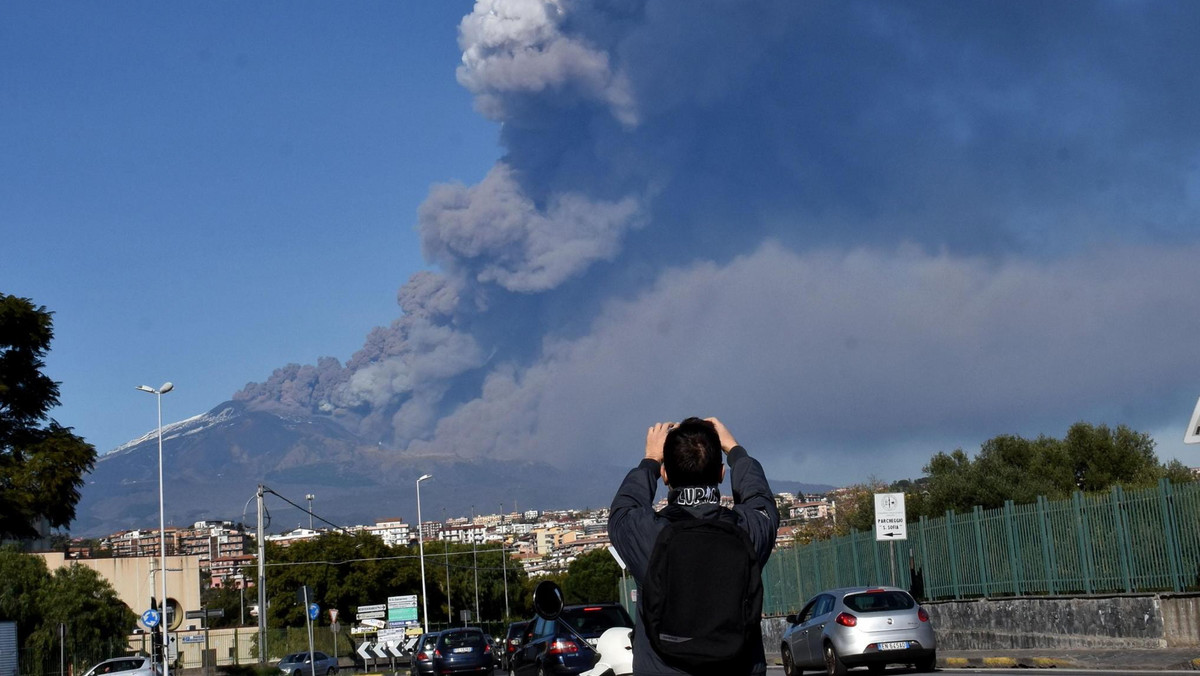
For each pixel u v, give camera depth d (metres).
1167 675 17.12
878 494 26.70
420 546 73.81
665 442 4.25
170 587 67.75
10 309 53.12
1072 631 22.70
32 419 55.16
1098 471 43.34
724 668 3.72
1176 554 20.27
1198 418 17.06
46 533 70.62
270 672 49.19
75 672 51.69
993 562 26.00
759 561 3.95
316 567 92.44
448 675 32.94
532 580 147.12
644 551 3.97
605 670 6.94
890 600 21.77
